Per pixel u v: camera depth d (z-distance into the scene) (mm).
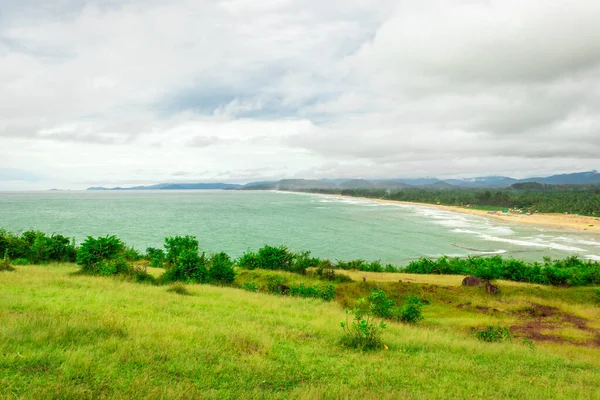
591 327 20828
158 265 34031
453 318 21641
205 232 96375
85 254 24891
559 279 33500
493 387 8812
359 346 11352
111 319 10625
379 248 79188
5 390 5727
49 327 8938
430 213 179000
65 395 5766
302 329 13336
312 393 6922
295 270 33000
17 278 17844
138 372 7219
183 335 10195
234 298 18953
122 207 196625
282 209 193750
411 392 7852
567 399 8383
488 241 90875
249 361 8758
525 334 18266
